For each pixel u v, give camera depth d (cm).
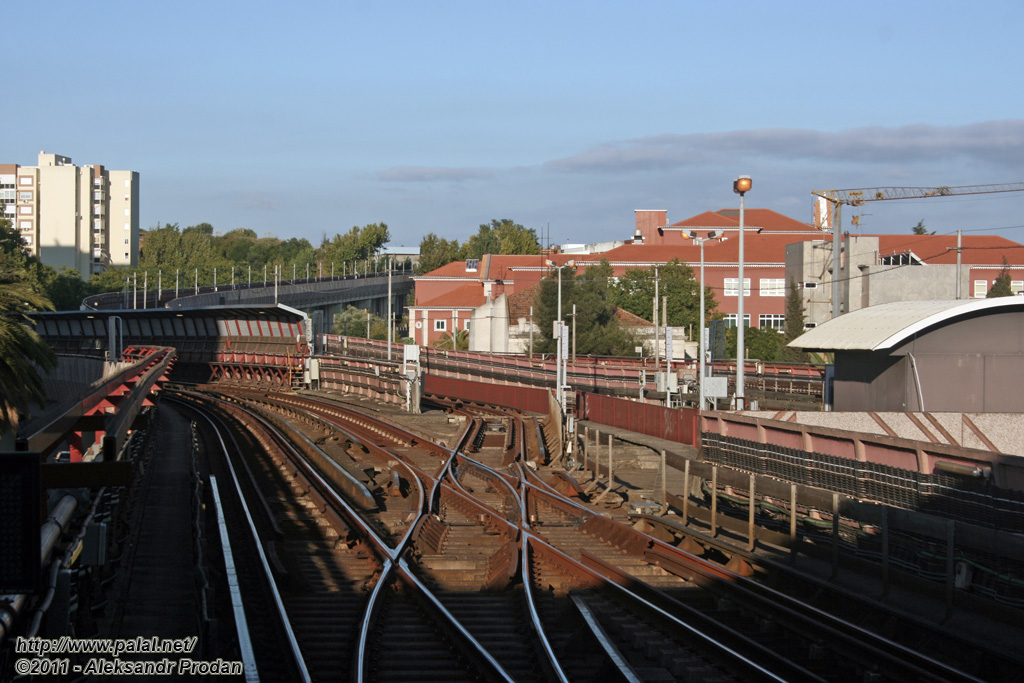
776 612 1333
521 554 1670
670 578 1644
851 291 8500
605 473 2978
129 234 19188
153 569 1628
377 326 12200
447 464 3109
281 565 1596
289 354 7581
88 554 1073
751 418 2297
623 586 1564
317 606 1432
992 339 2659
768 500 1978
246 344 8431
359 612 1382
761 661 1159
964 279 8119
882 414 2502
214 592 1335
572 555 1852
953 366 2670
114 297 12681
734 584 1453
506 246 19362
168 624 1312
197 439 4047
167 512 2208
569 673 1138
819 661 1179
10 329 3103
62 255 17788
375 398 6284
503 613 1412
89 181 18300
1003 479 1467
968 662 1138
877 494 1677
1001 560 1290
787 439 2155
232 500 2406
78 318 9919
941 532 1322
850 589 1461
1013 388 2650
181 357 9112
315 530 2067
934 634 1202
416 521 2052
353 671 1062
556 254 12756
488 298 10575
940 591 1382
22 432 1098
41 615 824
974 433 2441
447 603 1475
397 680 1098
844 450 1916
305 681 995
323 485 2519
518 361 7406
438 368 7850
